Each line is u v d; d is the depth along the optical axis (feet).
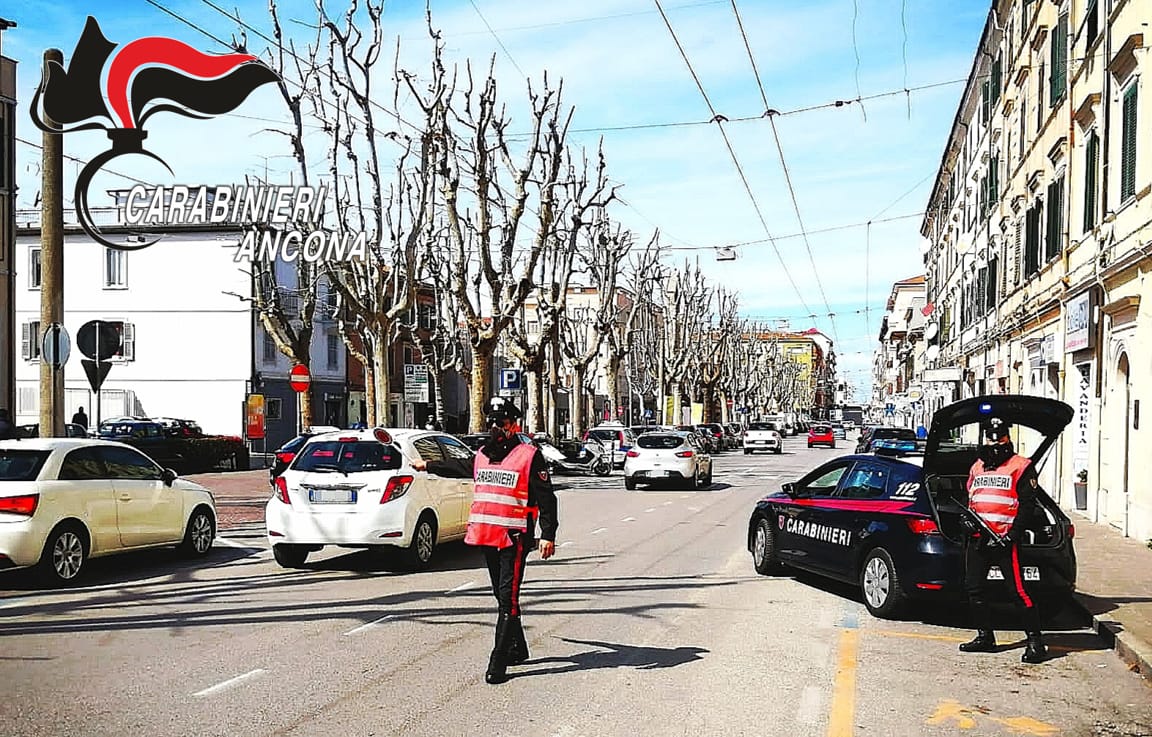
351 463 40.57
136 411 141.38
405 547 40.09
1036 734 20.76
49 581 36.24
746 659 26.21
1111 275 54.85
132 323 141.69
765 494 87.71
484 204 97.35
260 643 27.32
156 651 26.35
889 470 34.40
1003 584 29.78
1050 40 73.51
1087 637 30.55
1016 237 87.66
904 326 282.77
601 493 89.20
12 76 88.99
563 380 239.09
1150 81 48.55
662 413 190.49
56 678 23.52
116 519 39.27
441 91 90.99
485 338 99.66
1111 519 56.39
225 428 139.54
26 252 142.92
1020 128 85.76
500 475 23.93
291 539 40.06
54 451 37.40
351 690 22.62
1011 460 28.27
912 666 26.20
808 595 36.32
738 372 288.71
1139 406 50.31
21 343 142.82
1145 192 48.73
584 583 38.11
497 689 22.79
